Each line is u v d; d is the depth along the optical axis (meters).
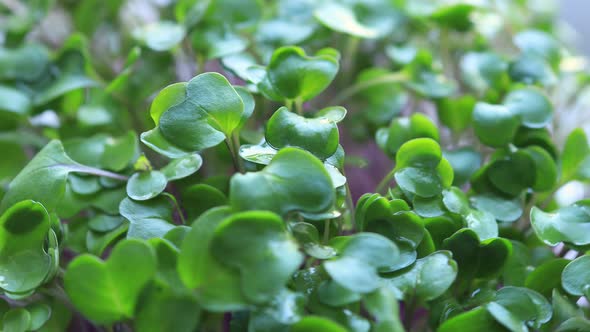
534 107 0.18
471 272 0.16
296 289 0.15
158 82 0.20
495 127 0.17
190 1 0.20
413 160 0.17
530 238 0.17
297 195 0.15
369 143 0.21
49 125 0.20
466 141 0.20
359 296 0.15
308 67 0.17
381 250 0.15
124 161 0.17
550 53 0.20
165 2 0.22
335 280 0.14
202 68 0.19
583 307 0.17
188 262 0.14
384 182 0.17
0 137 0.19
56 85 0.19
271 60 0.17
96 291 0.15
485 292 0.16
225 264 0.14
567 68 0.21
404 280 0.15
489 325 0.15
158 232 0.16
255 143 0.17
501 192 0.17
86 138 0.19
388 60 0.22
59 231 0.16
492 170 0.17
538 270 0.16
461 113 0.20
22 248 0.16
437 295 0.15
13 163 0.19
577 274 0.15
